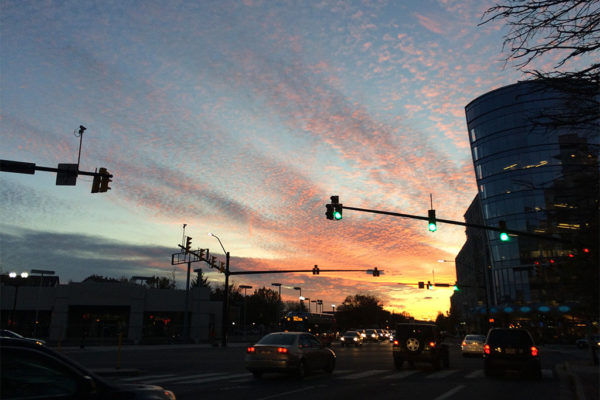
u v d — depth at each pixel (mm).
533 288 68000
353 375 18547
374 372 19891
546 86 6605
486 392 13727
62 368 4508
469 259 100625
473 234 94188
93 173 17797
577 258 19109
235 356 28344
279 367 16375
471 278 97188
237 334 84875
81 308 50844
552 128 7141
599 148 8383
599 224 10016
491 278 76250
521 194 70250
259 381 16109
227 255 42062
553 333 63312
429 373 19609
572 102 6742
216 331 63688
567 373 20250
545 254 64875
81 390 4531
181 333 55000
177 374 18281
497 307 71625
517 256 69938
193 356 28109
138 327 51469
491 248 74375
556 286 25281
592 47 6035
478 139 77375
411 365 23078
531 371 17828
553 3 5863
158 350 35156
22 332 50188
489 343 18203
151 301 54000
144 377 17172
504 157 72125
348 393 13195
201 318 55906
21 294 51812
